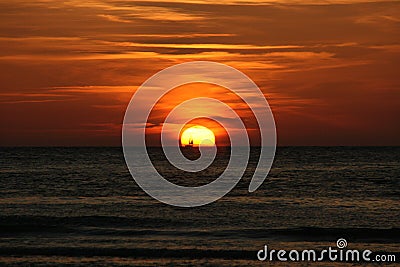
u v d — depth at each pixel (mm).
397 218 61344
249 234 52688
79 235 52125
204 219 60875
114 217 61406
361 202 74125
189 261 43156
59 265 41812
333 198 78250
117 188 91500
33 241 49375
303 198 78688
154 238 50719
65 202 73438
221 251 45906
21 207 68375
